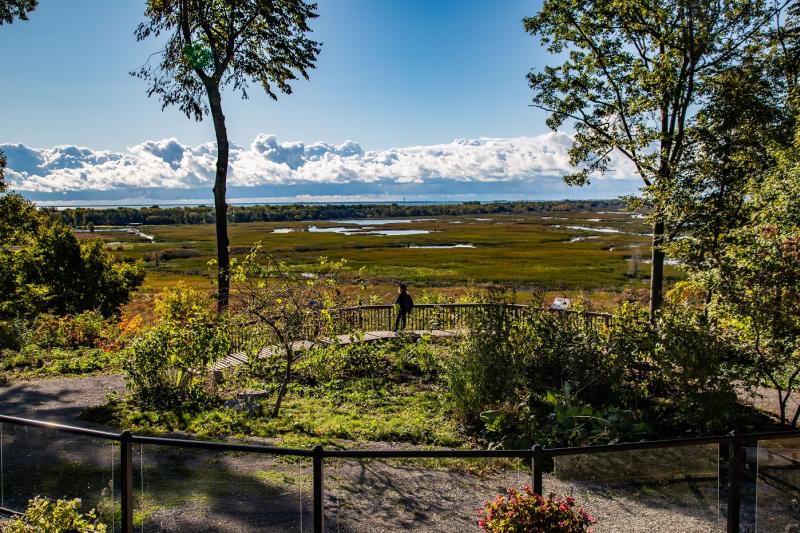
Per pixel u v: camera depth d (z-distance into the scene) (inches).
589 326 528.4
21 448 304.2
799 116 617.0
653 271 772.6
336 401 469.7
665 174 753.6
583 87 825.5
